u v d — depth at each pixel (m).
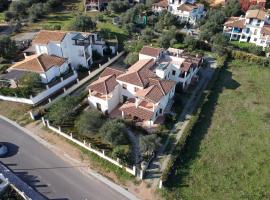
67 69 62.31
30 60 57.78
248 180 39.75
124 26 83.44
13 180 37.94
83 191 37.12
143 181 38.62
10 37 74.38
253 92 60.03
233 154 43.97
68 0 111.19
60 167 40.31
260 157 43.72
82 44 63.16
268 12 94.25
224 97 58.09
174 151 42.72
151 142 42.28
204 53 76.38
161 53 61.19
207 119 51.50
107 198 36.44
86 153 42.47
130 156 42.03
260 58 71.06
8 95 52.28
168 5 99.31
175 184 38.38
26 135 45.47
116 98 52.59
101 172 39.81
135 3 109.00
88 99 51.81
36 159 41.41
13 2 95.50
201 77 65.06
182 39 81.38
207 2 112.94
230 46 80.50
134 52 68.38
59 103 48.22
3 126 47.16
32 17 89.06
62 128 46.12
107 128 43.66
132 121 48.31
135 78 51.50
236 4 100.25
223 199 36.84
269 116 52.84
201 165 41.59
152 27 89.19
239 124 50.59
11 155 41.88
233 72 67.81
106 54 71.88
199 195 37.16
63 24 88.25
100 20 91.94
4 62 64.44
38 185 37.56
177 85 58.47
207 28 85.19
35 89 54.38
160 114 51.38
